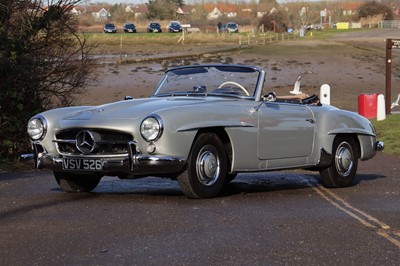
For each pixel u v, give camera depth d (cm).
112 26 8838
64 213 731
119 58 4688
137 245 597
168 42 7238
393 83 3709
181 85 927
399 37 7731
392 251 595
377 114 2077
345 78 3903
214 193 829
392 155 1467
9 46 1315
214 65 932
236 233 646
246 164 854
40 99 1386
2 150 1301
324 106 984
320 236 643
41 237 623
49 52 1388
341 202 836
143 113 789
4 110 1312
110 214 723
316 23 12744
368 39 7425
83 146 796
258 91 883
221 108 831
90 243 603
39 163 835
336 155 971
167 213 729
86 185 890
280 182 1045
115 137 788
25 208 762
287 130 898
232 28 9606
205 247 595
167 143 772
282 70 4253
